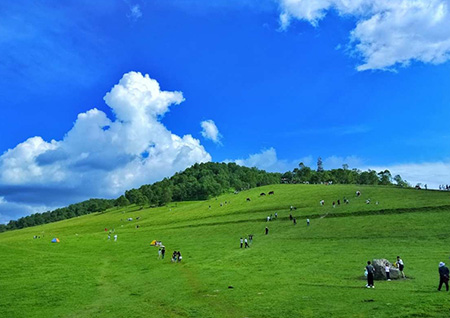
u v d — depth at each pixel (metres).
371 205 99.25
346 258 52.22
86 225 188.38
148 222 149.88
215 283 39.22
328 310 24.62
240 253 65.94
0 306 33.72
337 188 150.50
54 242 97.56
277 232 88.44
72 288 41.28
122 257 70.81
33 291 40.16
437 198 96.00
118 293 37.91
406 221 77.88
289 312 25.02
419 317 20.92
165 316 27.22
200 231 105.75
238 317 25.09
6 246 87.38
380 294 28.58
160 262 61.50
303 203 120.94
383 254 53.25
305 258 54.84
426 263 44.50
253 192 186.12
